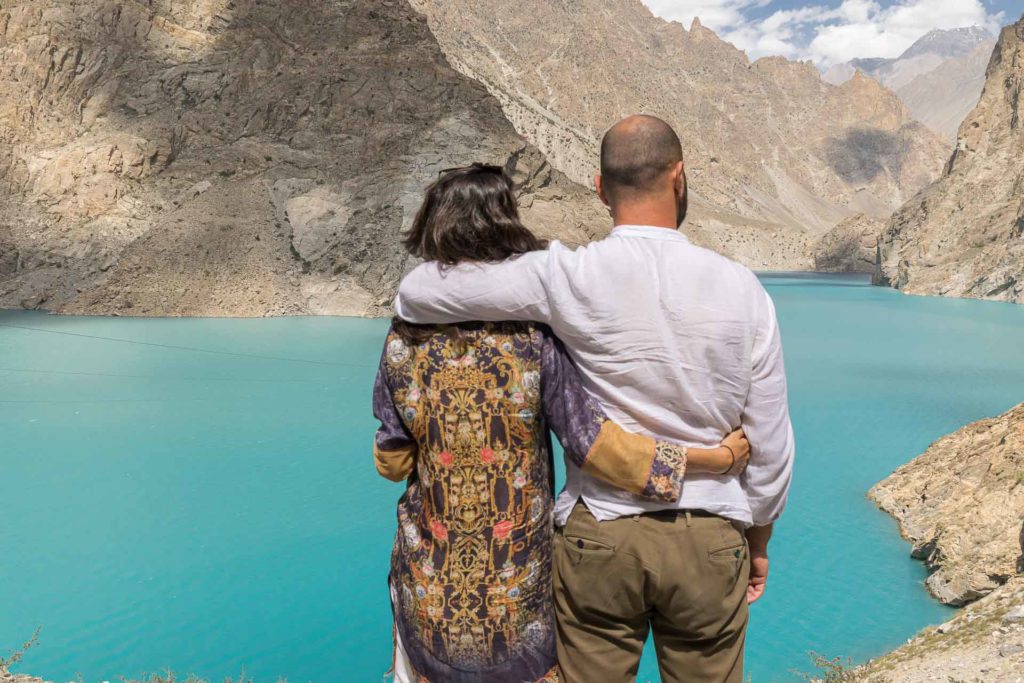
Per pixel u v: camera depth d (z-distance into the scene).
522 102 169.62
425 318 2.28
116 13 73.56
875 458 23.45
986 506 13.86
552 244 2.24
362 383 34.09
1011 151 84.94
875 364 40.72
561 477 17.31
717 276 2.13
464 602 2.29
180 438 25.25
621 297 2.10
